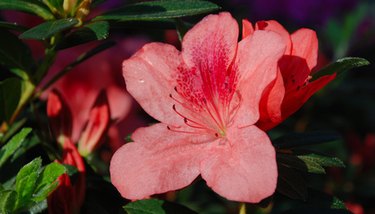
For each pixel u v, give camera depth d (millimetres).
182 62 298
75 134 429
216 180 265
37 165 280
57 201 304
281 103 272
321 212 305
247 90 275
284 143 315
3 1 308
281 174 281
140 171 279
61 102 355
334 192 504
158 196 321
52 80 353
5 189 300
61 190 303
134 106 450
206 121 292
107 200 328
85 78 434
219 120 289
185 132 291
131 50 488
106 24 299
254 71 273
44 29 284
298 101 277
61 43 313
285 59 279
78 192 311
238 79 283
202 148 284
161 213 300
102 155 440
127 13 305
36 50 426
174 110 295
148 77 297
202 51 294
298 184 280
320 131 323
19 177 280
